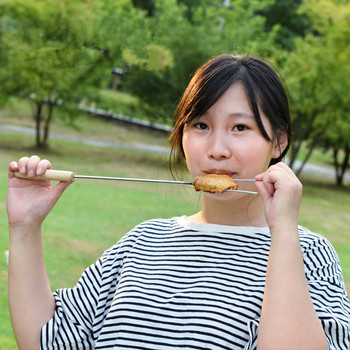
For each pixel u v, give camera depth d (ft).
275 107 5.55
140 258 5.75
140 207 35.14
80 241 25.40
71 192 37.50
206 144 5.53
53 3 24.35
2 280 18.71
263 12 105.91
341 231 37.04
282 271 4.63
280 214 4.87
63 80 49.83
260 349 4.50
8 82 51.65
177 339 5.02
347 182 77.05
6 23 40.50
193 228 5.79
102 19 19.02
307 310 4.54
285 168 5.08
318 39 56.24
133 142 80.38
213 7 59.47
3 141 62.85
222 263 5.38
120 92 80.94
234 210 5.64
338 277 5.32
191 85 5.82
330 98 54.60
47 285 5.90
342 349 4.77
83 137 76.84
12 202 5.88
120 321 5.28
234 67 5.53
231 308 5.00
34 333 5.63
